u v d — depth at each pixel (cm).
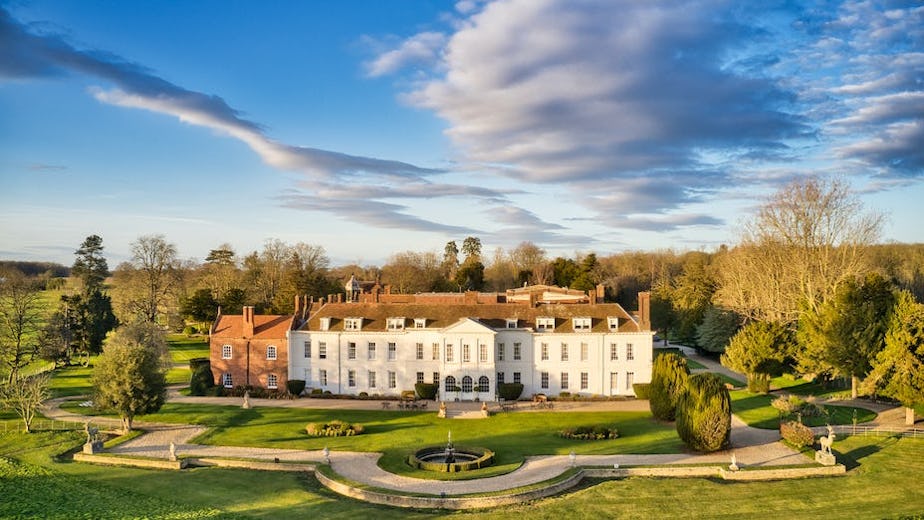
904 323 5981
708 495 4312
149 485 4597
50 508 4075
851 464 4953
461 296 10738
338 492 4538
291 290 11962
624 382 8094
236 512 4059
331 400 7950
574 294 12669
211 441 5891
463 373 7912
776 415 6656
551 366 8094
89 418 6769
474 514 4025
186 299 12588
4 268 12169
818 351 7456
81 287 13475
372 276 18012
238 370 8369
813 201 8581
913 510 3988
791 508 4069
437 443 5812
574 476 4688
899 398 5997
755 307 9538
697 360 11062
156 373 6309
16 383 6712
